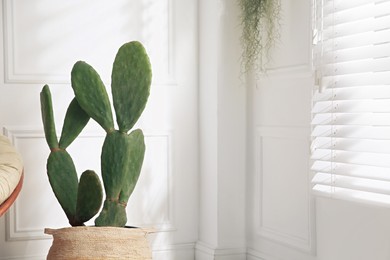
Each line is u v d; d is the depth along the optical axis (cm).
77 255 275
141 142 296
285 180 320
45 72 332
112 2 344
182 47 356
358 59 269
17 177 259
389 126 258
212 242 348
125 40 346
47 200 333
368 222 272
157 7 351
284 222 321
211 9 346
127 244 280
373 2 263
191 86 358
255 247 343
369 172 264
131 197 347
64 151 297
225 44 344
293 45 312
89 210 287
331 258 291
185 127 357
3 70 326
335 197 277
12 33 327
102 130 342
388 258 263
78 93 287
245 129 349
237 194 348
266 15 330
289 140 317
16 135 327
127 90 289
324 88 284
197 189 360
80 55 338
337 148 275
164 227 353
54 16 334
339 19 278
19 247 329
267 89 332
